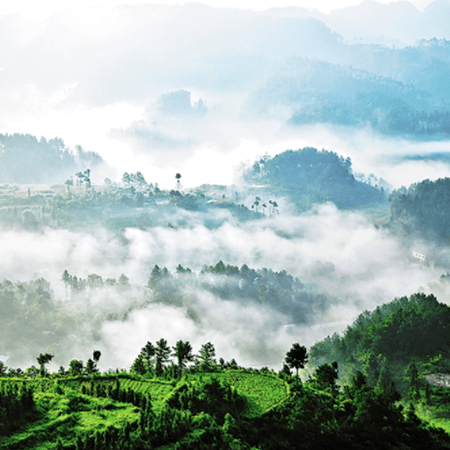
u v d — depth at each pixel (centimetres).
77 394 9044
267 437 8950
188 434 7988
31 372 12681
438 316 17938
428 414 12275
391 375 15488
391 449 9219
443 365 15600
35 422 7700
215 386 9888
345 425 9519
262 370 12644
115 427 7706
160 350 13100
